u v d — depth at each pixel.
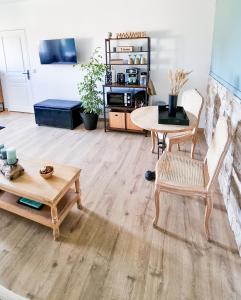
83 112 4.20
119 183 2.58
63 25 4.44
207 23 3.64
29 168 2.06
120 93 3.98
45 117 4.45
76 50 4.51
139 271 1.58
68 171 2.02
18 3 4.58
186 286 1.48
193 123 2.23
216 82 3.07
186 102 2.87
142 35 3.75
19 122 4.81
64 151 3.41
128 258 1.68
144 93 3.99
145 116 2.43
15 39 4.96
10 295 1.16
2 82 5.50
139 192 2.42
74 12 4.27
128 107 4.00
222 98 2.64
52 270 1.60
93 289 1.47
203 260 1.65
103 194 2.39
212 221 2.00
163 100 4.25
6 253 1.73
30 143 3.71
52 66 4.84
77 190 2.09
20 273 1.58
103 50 4.34
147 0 3.79
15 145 3.64
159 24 3.86
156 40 3.96
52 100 4.83
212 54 3.61
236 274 1.55
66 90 4.92
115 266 1.62
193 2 3.59
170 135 2.65
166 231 1.91
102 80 4.30
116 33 4.06
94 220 2.04
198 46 3.79
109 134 4.05
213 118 3.13
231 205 1.97
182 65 3.96
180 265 1.62
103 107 4.32
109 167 2.92
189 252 1.71
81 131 4.23
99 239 1.84
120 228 1.95
